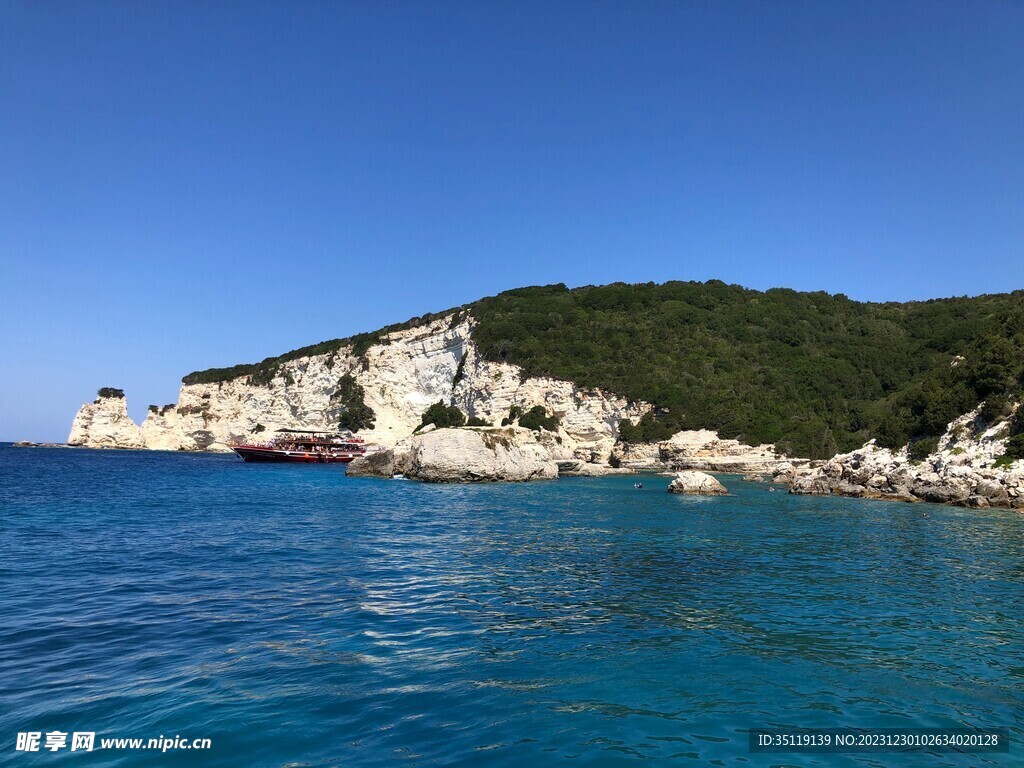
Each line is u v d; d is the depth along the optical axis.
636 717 8.33
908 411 49.19
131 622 11.91
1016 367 43.28
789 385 92.00
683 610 13.64
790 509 35.81
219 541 21.69
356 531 24.86
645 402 89.69
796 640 11.67
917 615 13.55
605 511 33.94
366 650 10.62
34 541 21.19
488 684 9.28
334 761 6.95
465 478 56.06
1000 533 26.45
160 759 6.86
